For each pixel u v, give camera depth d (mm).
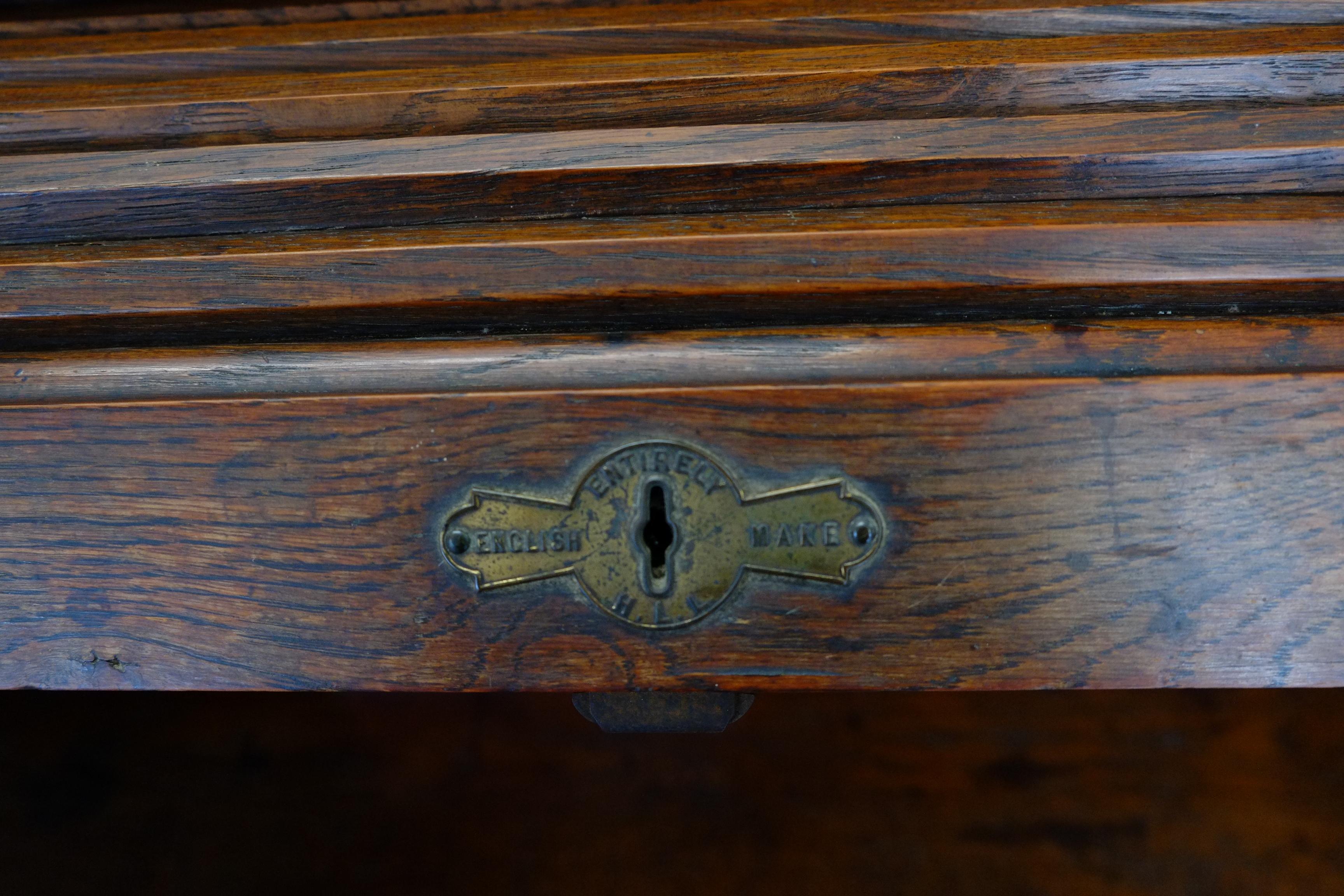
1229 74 333
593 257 325
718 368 323
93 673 334
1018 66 336
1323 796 454
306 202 338
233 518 330
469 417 325
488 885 452
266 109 350
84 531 333
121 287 333
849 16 356
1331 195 324
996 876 447
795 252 323
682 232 326
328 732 501
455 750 493
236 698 513
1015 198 330
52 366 336
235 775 488
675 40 358
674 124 343
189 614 332
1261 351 319
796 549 322
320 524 328
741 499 321
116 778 487
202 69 366
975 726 486
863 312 327
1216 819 454
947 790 469
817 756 483
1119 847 451
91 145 353
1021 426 318
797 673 323
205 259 332
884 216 327
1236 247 319
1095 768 470
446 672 328
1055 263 320
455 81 351
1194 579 317
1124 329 321
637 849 461
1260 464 316
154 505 331
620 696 335
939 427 319
